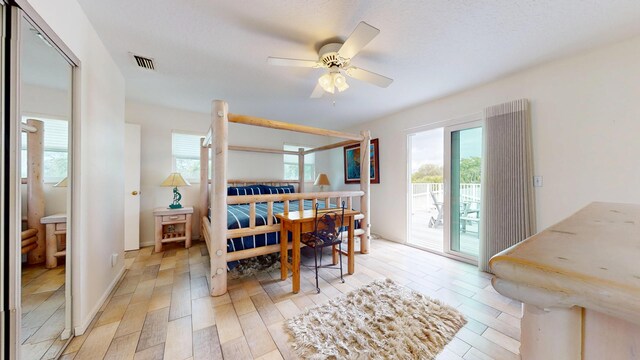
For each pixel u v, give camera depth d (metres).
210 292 2.02
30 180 1.39
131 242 3.15
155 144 3.50
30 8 1.06
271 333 1.51
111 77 2.08
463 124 2.88
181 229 3.60
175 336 1.47
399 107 3.52
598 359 0.27
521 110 2.30
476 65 2.24
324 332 1.49
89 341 1.42
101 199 1.82
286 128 2.47
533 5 1.47
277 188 4.36
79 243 1.49
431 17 1.59
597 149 1.95
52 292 1.46
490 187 2.50
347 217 2.46
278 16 1.60
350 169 4.80
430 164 4.63
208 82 2.65
